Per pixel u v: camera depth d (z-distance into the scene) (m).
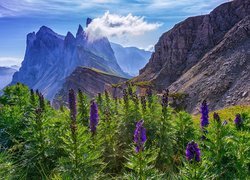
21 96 21.70
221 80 123.88
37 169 12.01
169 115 15.09
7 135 15.13
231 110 48.72
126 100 15.88
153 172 10.13
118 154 14.04
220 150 11.02
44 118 13.65
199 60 163.75
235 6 167.62
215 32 168.38
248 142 10.98
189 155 8.95
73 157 10.84
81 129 11.19
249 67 121.12
